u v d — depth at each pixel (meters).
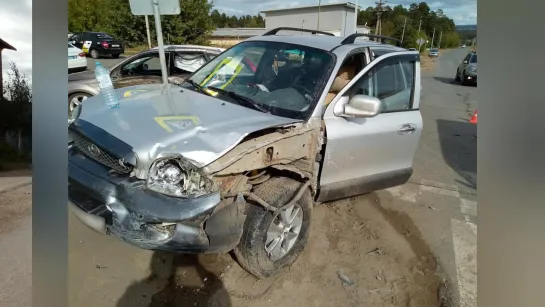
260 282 2.80
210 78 3.47
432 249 3.46
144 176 2.19
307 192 3.01
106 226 2.25
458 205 4.39
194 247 2.24
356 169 3.39
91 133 2.37
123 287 2.62
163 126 2.41
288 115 2.94
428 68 26.48
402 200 4.41
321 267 3.06
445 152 6.47
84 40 21.45
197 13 25.20
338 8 36.66
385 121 3.49
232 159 2.34
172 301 2.56
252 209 2.63
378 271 3.09
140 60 6.95
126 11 25.14
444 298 2.84
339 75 3.40
